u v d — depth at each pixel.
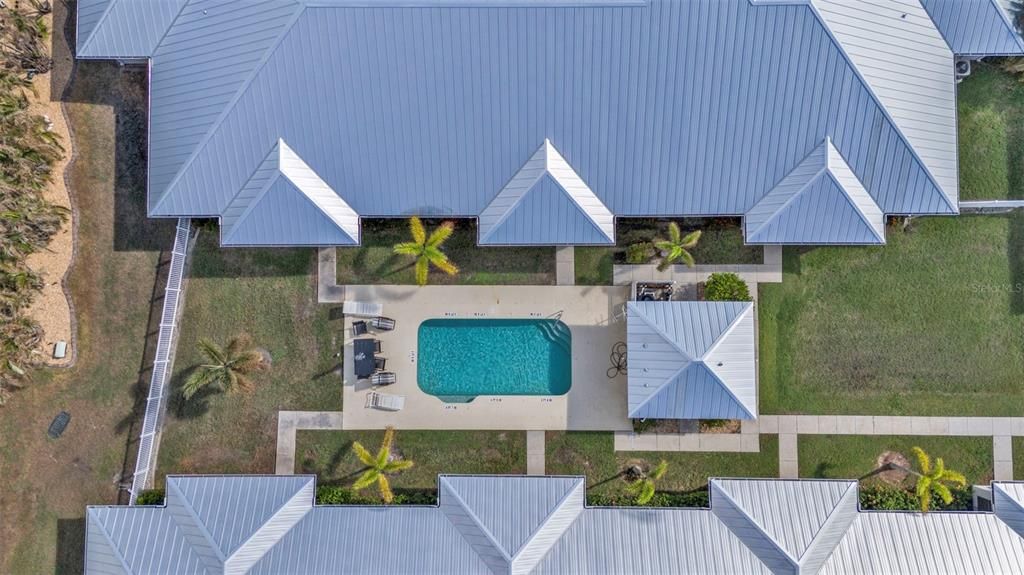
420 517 27.45
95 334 30.30
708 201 27.33
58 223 29.59
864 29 26.03
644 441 30.05
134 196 30.34
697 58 25.52
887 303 30.02
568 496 27.34
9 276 28.17
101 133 30.33
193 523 26.78
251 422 30.11
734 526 27.22
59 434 30.23
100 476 30.09
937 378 29.91
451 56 25.28
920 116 26.86
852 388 29.95
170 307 29.59
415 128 26.27
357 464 30.05
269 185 26.44
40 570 29.84
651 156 26.67
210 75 26.59
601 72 25.58
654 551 26.83
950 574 26.64
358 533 27.11
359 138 26.47
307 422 30.11
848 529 27.33
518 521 26.89
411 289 30.23
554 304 30.23
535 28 24.92
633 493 29.27
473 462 30.12
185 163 26.86
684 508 27.72
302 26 24.95
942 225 30.11
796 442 29.95
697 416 27.42
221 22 26.61
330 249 30.27
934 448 29.83
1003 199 30.17
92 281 30.31
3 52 28.91
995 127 30.27
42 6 30.05
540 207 26.81
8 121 27.66
